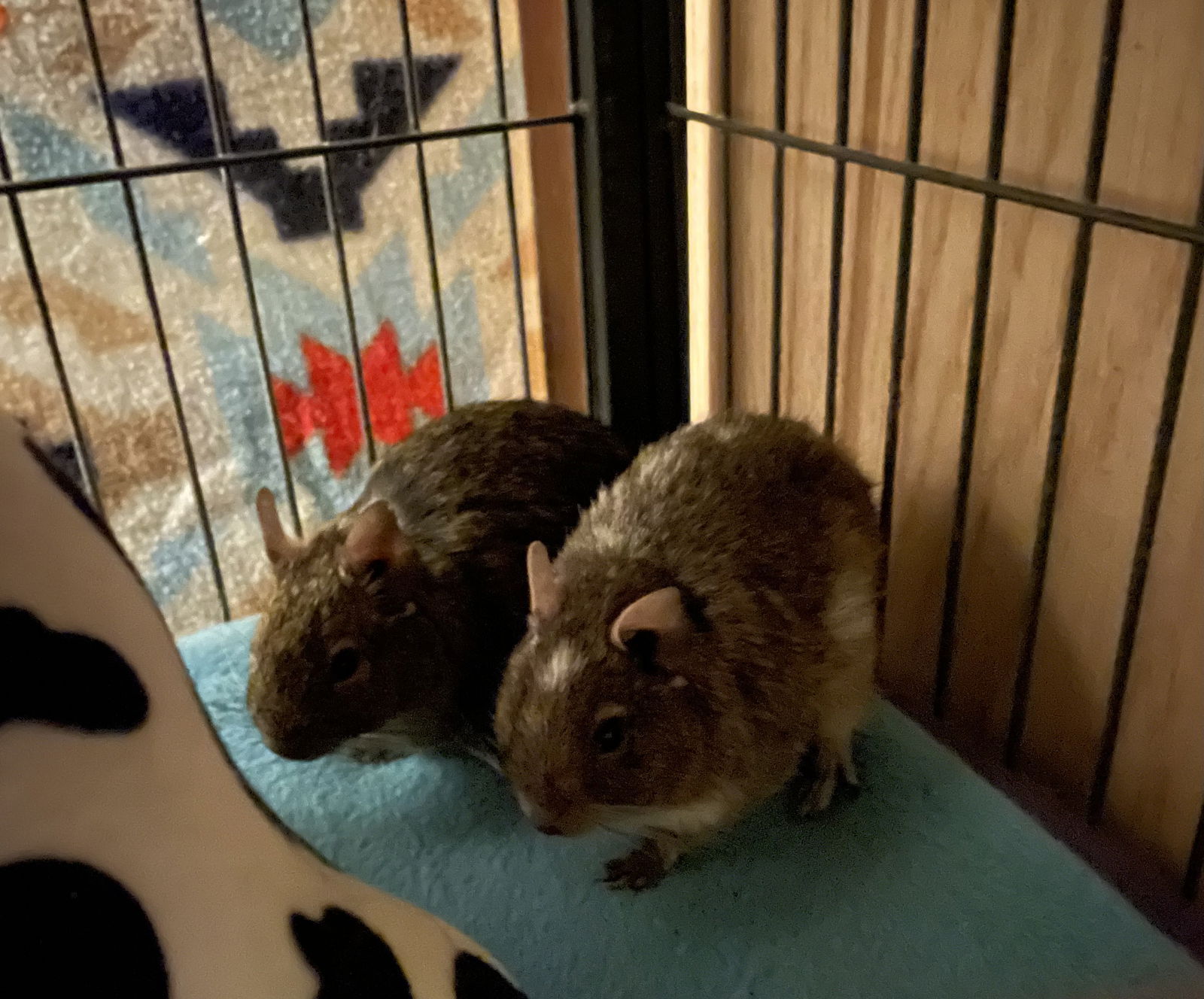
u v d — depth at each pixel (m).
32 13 0.29
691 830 0.22
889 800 0.24
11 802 0.11
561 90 0.33
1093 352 0.20
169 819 0.12
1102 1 0.18
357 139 0.28
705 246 0.31
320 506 0.38
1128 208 0.19
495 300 0.37
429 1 0.33
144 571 0.37
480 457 0.27
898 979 0.20
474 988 0.15
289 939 0.13
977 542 0.24
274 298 0.35
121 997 0.10
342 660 0.22
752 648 0.21
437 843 0.24
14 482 0.12
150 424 0.35
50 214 0.32
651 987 0.20
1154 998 0.19
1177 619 0.20
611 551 0.22
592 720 0.19
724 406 0.32
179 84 0.31
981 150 0.21
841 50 0.22
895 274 0.24
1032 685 0.24
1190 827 0.21
